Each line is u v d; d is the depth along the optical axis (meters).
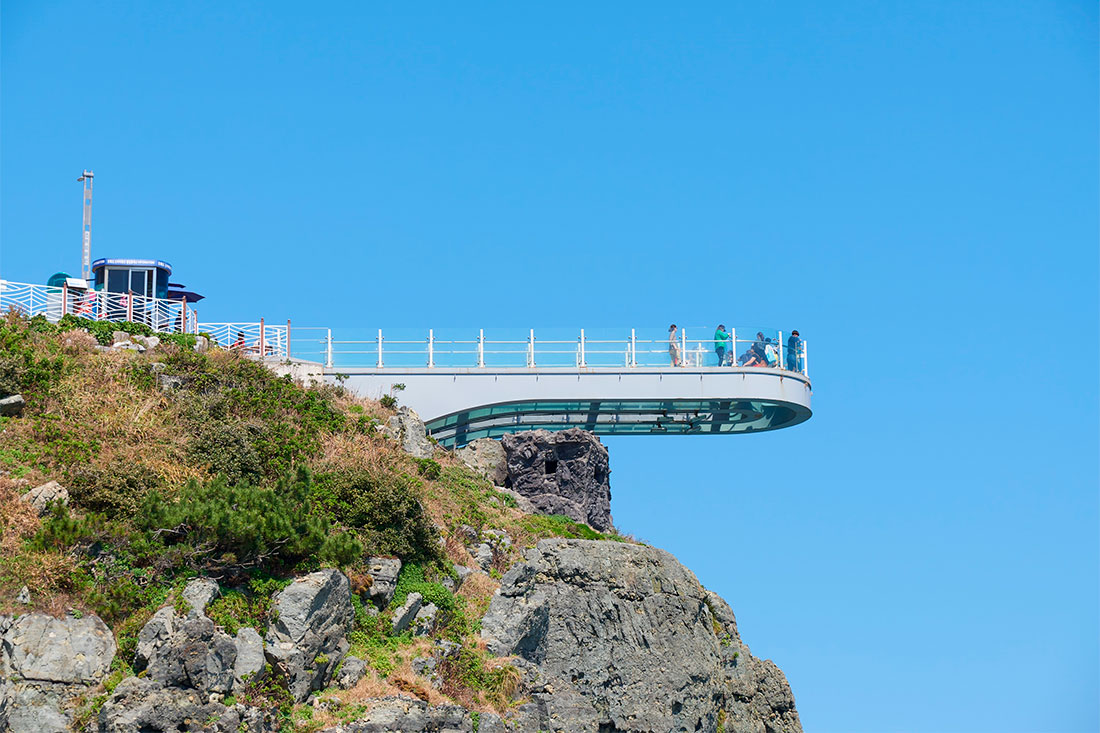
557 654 58.66
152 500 50.53
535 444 72.00
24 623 45.94
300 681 48.59
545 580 60.16
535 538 63.38
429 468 64.50
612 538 66.94
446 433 75.38
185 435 56.75
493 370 74.50
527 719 53.78
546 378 74.94
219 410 60.31
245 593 49.94
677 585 63.69
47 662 45.50
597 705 58.47
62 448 53.50
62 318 65.00
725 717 64.31
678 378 76.06
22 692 44.75
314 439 60.91
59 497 50.78
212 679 46.34
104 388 58.78
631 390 75.56
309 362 72.12
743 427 80.44
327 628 50.34
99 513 50.84
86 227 78.69
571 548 61.34
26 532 48.78
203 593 48.62
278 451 58.44
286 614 49.34
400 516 56.84
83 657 45.94
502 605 57.72
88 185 78.88
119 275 76.12
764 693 67.75
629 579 61.78
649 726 59.19
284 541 50.94
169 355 63.16
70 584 47.66
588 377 75.38
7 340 59.69
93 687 45.69
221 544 50.31
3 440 53.59
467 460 71.38
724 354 76.94
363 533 55.84
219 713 45.88
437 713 49.97
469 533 61.00
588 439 71.94
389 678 50.75
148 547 49.34
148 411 57.91
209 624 47.00
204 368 63.09
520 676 55.28
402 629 53.72
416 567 56.28
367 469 59.25
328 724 47.91
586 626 59.53
